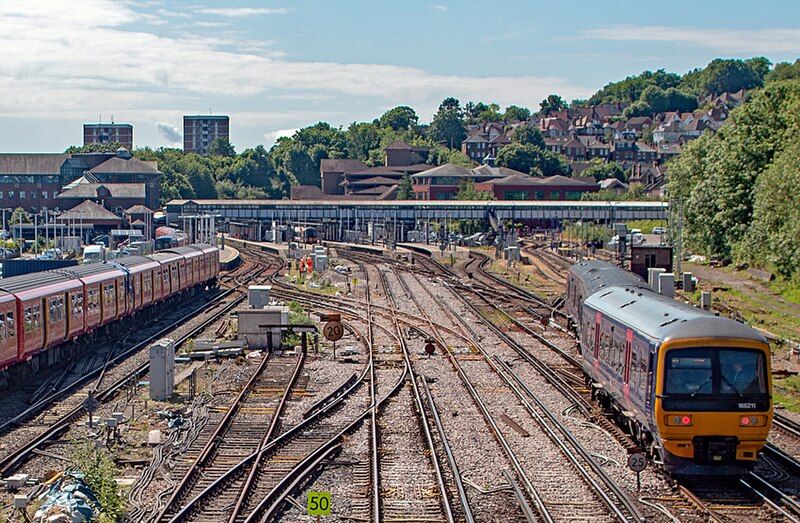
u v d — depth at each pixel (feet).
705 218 405.59
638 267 290.56
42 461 114.83
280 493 102.53
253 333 208.03
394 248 551.18
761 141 395.14
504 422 137.08
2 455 116.78
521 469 109.91
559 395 156.46
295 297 314.76
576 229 642.22
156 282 260.42
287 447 122.52
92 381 167.32
